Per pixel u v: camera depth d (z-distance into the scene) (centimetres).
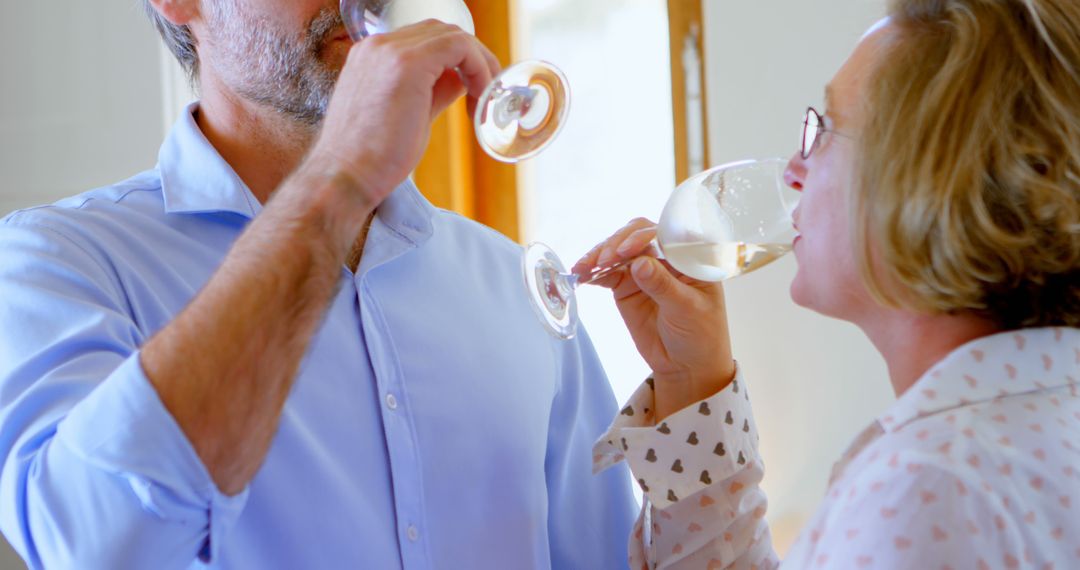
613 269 126
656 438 126
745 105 226
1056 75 81
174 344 93
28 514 98
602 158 250
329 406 120
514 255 148
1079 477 77
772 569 129
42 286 111
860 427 218
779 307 223
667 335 127
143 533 92
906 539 73
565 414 142
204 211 127
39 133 222
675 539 127
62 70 221
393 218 133
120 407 92
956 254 81
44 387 102
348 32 115
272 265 95
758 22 224
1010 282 83
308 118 131
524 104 108
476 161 259
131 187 130
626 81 247
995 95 81
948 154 81
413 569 120
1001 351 82
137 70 220
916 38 86
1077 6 82
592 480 142
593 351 148
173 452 91
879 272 86
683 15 235
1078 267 82
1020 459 77
